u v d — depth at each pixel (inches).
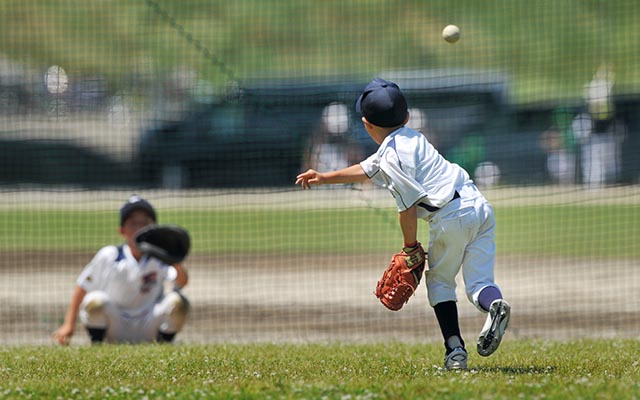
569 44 3946.9
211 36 4128.9
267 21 4215.1
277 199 3203.7
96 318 1269.7
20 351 1101.7
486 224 815.7
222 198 3272.6
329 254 2253.9
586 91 3582.7
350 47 4035.4
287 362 925.2
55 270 2076.8
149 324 1291.8
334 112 3486.7
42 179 3683.6
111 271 1283.2
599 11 4124.0
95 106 3836.1
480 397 659.4
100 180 3663.9
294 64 3890.3
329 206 3011.8
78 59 3944.4
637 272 1974.7
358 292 1814.7
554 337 1349.7
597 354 984.3
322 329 1503.4
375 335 1441.9
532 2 4239.7
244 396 682.2
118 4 4291.3
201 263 2150.6
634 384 710.5
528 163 3518.7
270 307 1690.5
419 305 1689.2
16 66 3858.3
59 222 2778.1
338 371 839.1
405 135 824.9
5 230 2625.5
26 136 3700.8
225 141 3558.1
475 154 3528.5
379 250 2306.8
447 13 4256.9
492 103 3553.2
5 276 2001.7
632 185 3388.3
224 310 1665.8
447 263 816.9
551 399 649.6
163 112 3750.0
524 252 2253.9
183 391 708.0
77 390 710.5
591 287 1830.7
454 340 825.5
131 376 816.3
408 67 3858.3
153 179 3644.2
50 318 1627.7
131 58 3951.8
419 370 832.3
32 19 4124.0
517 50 3941.9
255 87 3582.7
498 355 984.3
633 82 3644.2
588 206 2982.3
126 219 1295.5
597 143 3469.5
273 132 3516.2
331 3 4355.3
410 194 802.2
